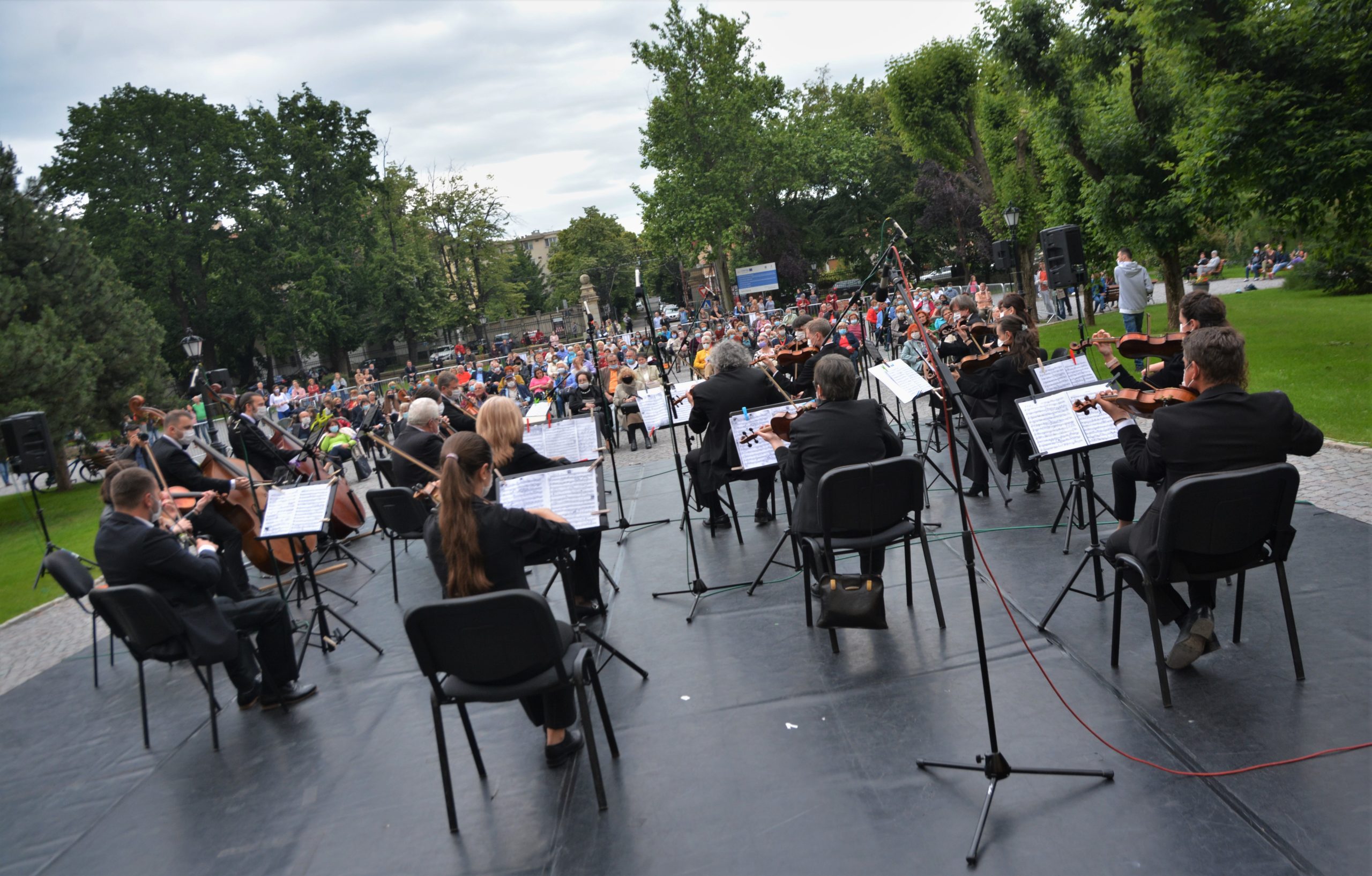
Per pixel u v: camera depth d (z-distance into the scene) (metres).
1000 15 15.05
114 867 3.45
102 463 11.20
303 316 40.69
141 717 4.75
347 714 4.51
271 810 3.68
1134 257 14.68
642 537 6.98
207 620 4.27
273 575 7.13
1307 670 3.42
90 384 17.48
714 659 4.43
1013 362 6.20
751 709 3.85
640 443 13.12
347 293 42.56
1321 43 8.91
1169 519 3.13
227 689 5.22
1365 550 4.48
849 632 4.50
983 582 4.91
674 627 4.94
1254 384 9.70
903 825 2.88
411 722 4.30
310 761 4.06
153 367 21.47
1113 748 3.13
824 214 53.38
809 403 5.33
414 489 5.89
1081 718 3.36
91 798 4.09
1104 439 4.59
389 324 45.97
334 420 14.54
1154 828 2.68
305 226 40.97
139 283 39.06
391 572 7.29
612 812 3.22
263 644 4.60
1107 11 13.61
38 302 19.02
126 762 4.41
